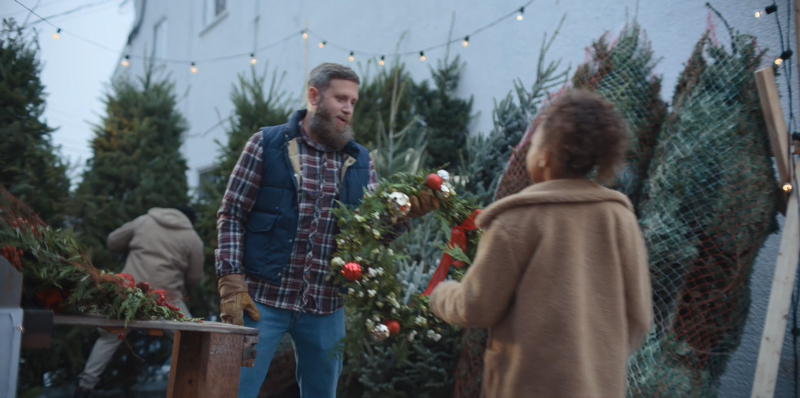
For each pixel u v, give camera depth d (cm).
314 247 245
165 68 1102
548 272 154
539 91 434
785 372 303
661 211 274
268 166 244
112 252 497
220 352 186
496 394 160
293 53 796
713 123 273
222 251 237
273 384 396
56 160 479
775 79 294
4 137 433
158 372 492
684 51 379
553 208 159
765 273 317
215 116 942
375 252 229
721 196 267
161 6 1141
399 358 235
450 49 564
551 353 149
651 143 304
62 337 421
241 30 909
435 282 239
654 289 270
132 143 567
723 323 268
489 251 158
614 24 425
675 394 256
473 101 533
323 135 248
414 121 486
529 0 494
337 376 258
